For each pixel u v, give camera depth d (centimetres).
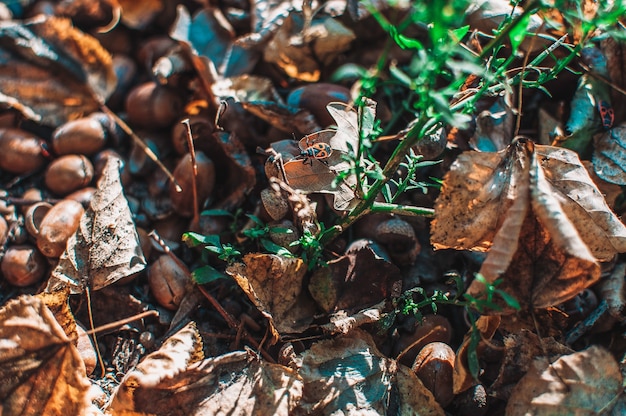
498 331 27
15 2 34
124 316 28
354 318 27
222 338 28
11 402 25
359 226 29
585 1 27
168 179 31
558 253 24
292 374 26
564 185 25
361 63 32
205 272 28
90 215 28
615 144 29
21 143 31
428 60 22
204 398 25
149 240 29
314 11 31
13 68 30
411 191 29
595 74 29
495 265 24
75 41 31
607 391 25
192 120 30
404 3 29
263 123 31
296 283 27
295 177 27
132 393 25
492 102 29
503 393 26
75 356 25
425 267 29
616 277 28
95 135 31
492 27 29
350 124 27
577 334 27
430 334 27
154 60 33
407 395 26
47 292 27
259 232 28
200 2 34
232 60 32
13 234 30
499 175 25
